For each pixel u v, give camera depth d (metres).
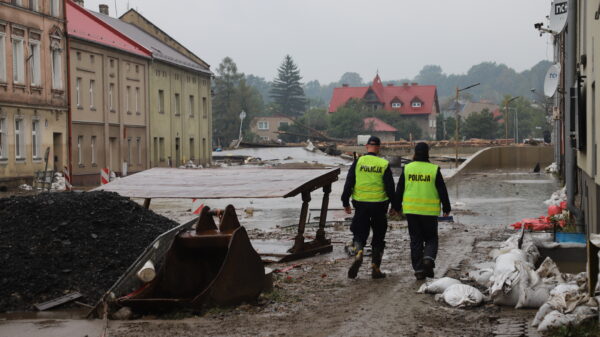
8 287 9.66
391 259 13.34
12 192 37.75
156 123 61.16
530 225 17.03
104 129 51.41
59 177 40.91
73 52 47.25
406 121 166.38
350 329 8.05
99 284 10.12
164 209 26.20
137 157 57.78
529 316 8.48
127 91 55.94
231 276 9.12
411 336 7.71
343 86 185.88
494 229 18.27
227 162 77.94
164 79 63.06
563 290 8.60
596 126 12.95
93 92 50.03
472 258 13.20
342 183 43.09
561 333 7.38
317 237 14.47
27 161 41.12
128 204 12.03
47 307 9.40
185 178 14.05
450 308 9.04
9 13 39.34
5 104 38.84
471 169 51.28
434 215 11.20
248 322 8.47
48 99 43.38
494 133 144.50
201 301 8.97
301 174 14.09
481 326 8.08
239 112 156.25
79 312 9.32
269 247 14.28
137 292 9.08
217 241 9.42
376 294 10.02
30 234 10.60
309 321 8.48
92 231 11.02
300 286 10.71
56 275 10.04
